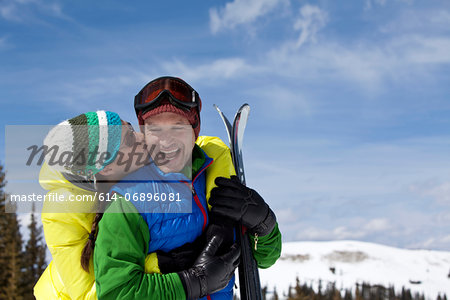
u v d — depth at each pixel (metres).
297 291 95.06
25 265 38.94
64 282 1.80
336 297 136.12
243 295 2.17
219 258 1.88
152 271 1.82
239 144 2.67
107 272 1.70
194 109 2.04
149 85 2.00
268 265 2.44
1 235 39.06
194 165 2.12
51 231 1.82
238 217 2.04
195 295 1.76
